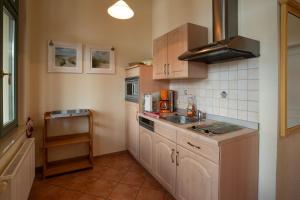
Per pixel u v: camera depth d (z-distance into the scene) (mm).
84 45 2934
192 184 1681
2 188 1165
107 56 3107
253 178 1668
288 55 1617
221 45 1506
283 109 1587
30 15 2549
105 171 2680
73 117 2918
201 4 2307
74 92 2900
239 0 1830
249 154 1620
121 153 3322
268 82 1633
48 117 2428
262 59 1668
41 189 2225
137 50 3359
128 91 3152
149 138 2461
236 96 1919
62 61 2777
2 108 1689
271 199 1634
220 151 1410
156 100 2818
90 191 2193
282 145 1652
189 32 2047
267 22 1618
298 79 1716
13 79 2092
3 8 1688
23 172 1620
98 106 3094
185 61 2084
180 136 1826
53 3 2701
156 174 2305
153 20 3420
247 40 1591
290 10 1604
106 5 3082
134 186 2293
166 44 2414
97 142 3117
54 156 2811
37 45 2621
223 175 1437
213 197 1459
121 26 3213
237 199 1549
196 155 1622
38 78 2648
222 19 1799
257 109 1723
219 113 2127
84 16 2920
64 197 2078
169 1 2938
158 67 2605
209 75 2240
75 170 2654
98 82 3074
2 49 1641
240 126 1852
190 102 2559
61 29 2764
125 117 3324
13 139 1727
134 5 3309
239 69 1881
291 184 1790
